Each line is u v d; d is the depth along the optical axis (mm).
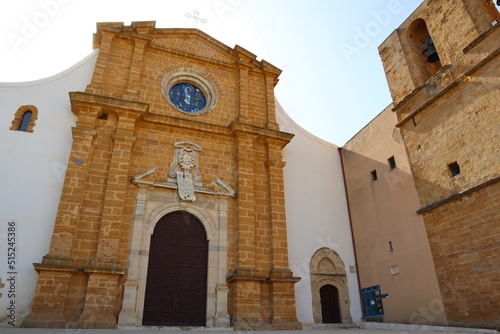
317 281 17719
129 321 13086
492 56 13641
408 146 16984
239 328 14031
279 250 16422
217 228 16156
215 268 15438
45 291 12422
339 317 17562
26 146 14969
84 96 15484
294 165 20016
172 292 14680
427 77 17453
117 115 16078
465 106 14570
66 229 13461
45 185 14539
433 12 16984
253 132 18031
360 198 19609
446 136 15188
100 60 17109
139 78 17438
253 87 20203
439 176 15203
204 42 20250
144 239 14805
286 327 14844
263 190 17781
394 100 18406
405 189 16781
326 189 20297
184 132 17344
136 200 15258
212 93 19109
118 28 18094
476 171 13727
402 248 16375
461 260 13664
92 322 12375
